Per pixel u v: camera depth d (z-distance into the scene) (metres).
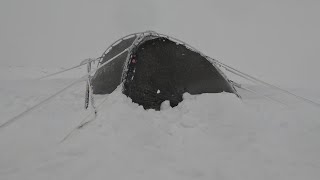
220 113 6.25
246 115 6.24
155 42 7.61
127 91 6.86
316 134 5.39
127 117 5.69
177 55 7.65
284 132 5.52
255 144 4.95
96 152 4.54
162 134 5.39
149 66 7.25
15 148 4.80
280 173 4.08
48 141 5.08
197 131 5.48
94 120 5.64
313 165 4.29
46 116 6.71
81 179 3.86
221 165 4.32
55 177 3.88
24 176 3.89
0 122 6.42
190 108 6.35
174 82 7.23
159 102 6.93
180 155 4.65
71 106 7.83
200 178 4.00
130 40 8.63
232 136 5.33
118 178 3.90
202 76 7.62
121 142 4.89
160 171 4.12
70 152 4.58
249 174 4.07
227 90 7.84
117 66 8.12
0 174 3.94
